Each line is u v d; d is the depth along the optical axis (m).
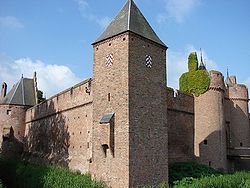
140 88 27.81
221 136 38.41
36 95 54.78
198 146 38.59
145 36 29.17
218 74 39.91
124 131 26.16
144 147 26.98
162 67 30.61
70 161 34.09
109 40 29.36
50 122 40.97
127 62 27.19
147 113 28.02
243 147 42.00
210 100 39.09
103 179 26.92
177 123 36.94
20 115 52.03
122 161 25.75
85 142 31.98
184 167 33.97
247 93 46.62
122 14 30.28
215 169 36.78
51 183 26.25
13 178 34.47
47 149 40.78
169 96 36.53
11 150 50.28
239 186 30.92
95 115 29.27
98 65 30.06
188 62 41.88
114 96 27.75
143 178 26.27
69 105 36.38
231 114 44.72
